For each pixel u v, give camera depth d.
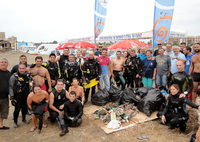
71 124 3.90
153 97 4.49
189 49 5.68
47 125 4.08
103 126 3.91
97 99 5.29
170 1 6.61
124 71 6.22
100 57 5.74
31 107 3.79
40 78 4.30
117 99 5.30
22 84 3.85
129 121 4.11
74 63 5.01
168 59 5.36
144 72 5.82
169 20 6.75
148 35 8.98
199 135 2.47
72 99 3.80
